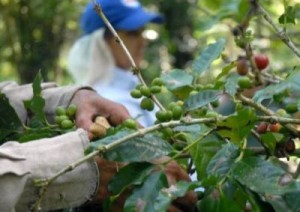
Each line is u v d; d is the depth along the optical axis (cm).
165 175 114
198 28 218
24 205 115
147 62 538
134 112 268
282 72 208
